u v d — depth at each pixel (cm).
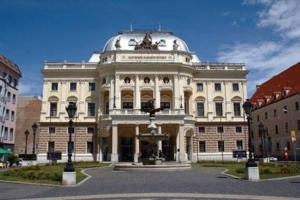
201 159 7794
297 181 2998
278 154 8375
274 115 8638
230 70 8219
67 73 8125
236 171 3959
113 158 6900
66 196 2209
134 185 2788
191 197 2083
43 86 8088
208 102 8138
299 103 7444
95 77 8144
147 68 7638
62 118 7931
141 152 7075
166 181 3092
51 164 6097
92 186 2770
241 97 8206
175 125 7225
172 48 8169
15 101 8544
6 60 8256
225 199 2008
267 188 2527
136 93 7550
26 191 2500
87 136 7856
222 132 8000
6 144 7900
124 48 8125
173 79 7644
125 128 7400
